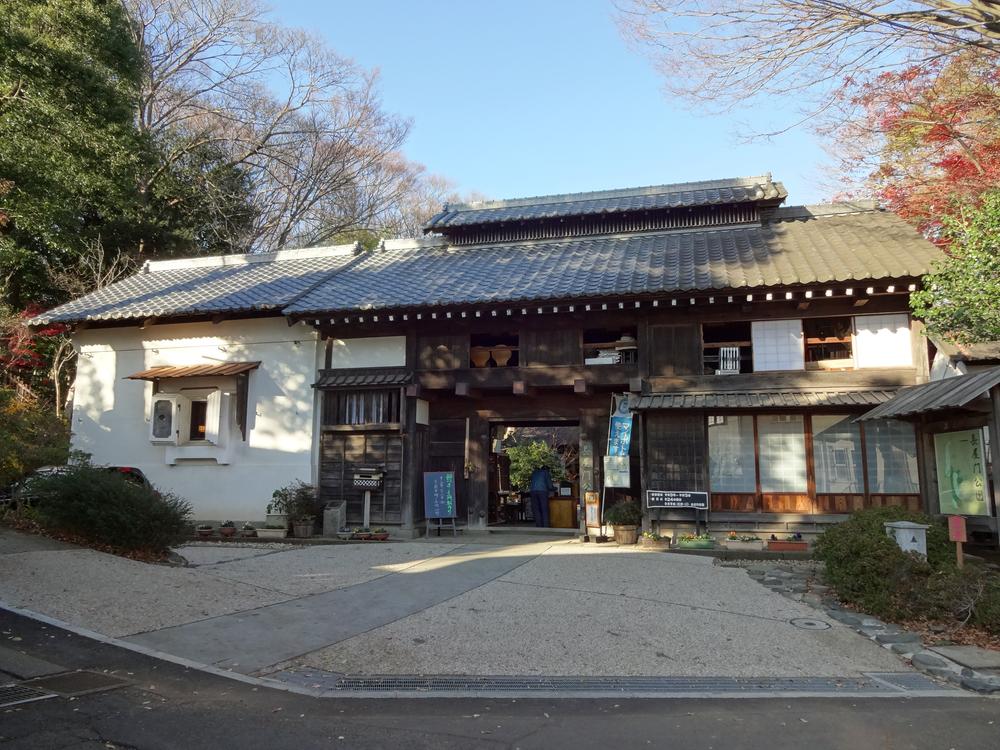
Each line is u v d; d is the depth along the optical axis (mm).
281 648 6379
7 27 12227
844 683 5742
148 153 16312
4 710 4555
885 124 13320
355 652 6332
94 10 13359
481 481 15156
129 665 5672
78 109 13859
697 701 5246
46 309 21953
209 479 15820
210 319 16234
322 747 4211
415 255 18766
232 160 29250
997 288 9570
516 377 14359
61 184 15453
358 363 15516
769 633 7078
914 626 7242
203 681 5422
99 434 16922
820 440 12836
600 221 17766
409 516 14508
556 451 22312
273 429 15656
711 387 13320
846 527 8836
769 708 5078
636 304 13203
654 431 13367
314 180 31578
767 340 13281
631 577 9664
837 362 13039
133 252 24328
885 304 12789
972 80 12477
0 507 10492
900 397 10992
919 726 4703
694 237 16594
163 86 28422
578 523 15469
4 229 19031
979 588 7152
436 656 6281
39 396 19828
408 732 4508
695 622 7445
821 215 16781
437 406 15609
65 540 9633
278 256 20016
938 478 10727
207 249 28375
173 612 7258
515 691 5445
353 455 15125
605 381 13914
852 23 9234
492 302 13539
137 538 9547
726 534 12844
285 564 10586
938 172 14922
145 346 16969
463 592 8703
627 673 5926
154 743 4184
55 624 6469
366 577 9641
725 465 13141
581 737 4473
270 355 16031
